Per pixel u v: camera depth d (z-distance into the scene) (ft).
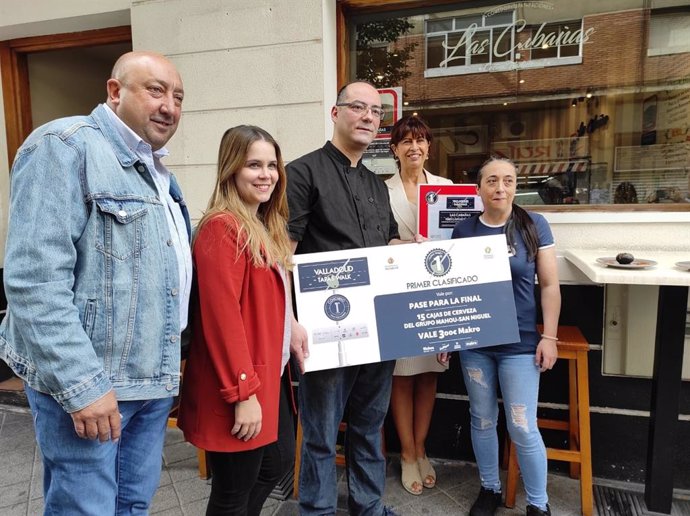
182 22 8.83
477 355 6.43
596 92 8.46
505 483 7.52
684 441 7.38
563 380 7.80
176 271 4.05
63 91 12.36
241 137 4.48
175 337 4.03
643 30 8.16
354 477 6.28
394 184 7.78
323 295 5.63
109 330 3.65
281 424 5.17
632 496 7.16
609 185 8.43
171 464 8.16
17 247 3.36
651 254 7.22
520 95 8.73
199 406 4.30
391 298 5.78
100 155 3.67
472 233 6.44
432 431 8.37
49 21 9.73
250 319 4.37
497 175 6.06
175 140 9.12
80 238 3.58
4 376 11.06
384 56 9.05
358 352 5.65
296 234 5.60
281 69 8.52
